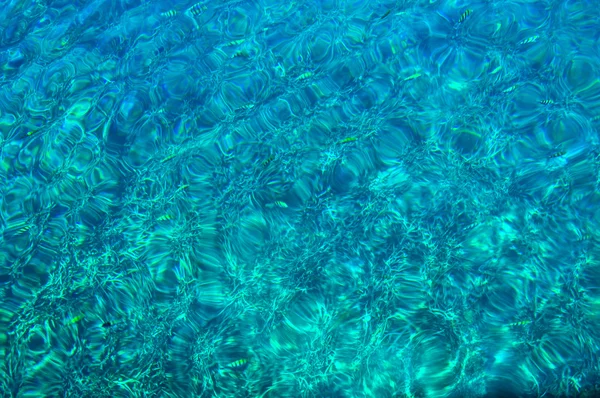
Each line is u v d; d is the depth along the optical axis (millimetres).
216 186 4430
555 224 3961
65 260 4207
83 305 4012
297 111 4707
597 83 4418
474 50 4766
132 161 4621
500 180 4180
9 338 3908
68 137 4781
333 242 4113
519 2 4961
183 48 5250
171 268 4109
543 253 3881
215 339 3846
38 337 3908
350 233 4133
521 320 3682
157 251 4184
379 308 3832
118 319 3955
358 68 4867
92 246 4250
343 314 3842
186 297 4008
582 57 4551
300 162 4461
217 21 5410
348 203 4254
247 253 4133
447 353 3641
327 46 5031
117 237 4270
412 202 4191
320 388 3641
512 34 4797
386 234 4098
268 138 4602
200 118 4773
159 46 5305
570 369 3496
